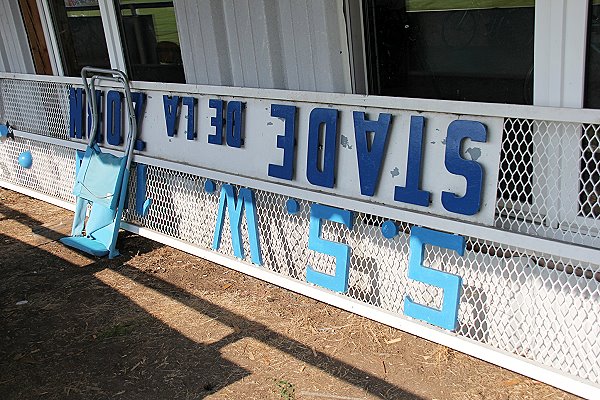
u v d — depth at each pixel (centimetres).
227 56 406
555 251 259
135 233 475
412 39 321
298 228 366
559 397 271
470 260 294
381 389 286
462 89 313
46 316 378
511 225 275
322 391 287
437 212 293
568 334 273
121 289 404
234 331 342
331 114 322
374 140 307
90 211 498
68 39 543
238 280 401
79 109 501
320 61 349
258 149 370
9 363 332
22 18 573
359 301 338
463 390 281
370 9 329
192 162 417
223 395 290
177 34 439
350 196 327
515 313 287
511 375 288
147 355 328
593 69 255
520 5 281
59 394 303
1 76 583
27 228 528
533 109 254
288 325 343
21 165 600
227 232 409
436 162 288
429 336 307
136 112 449
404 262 321
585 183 252
